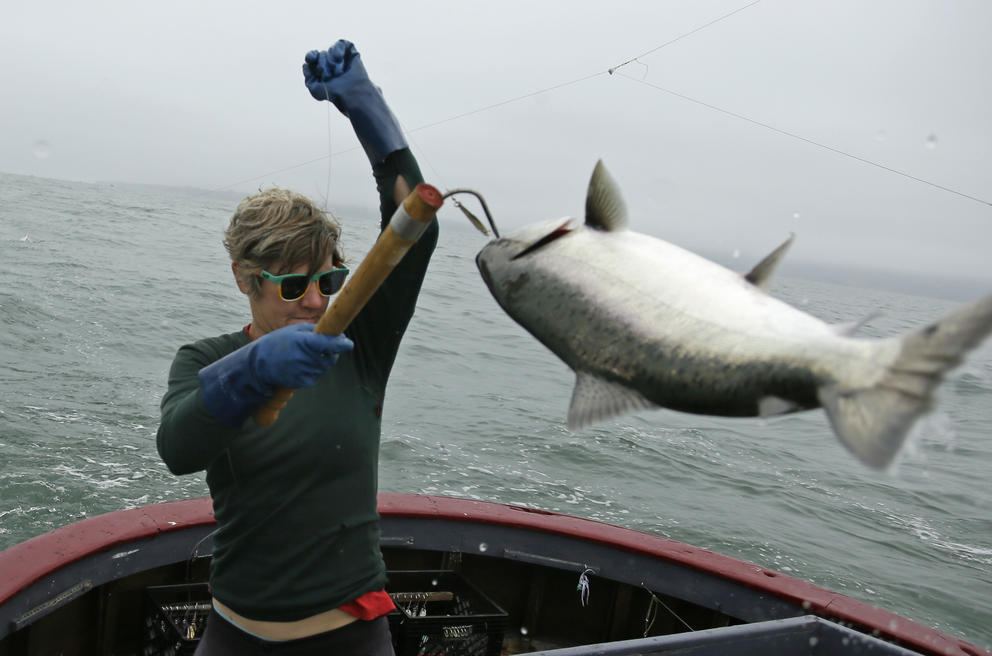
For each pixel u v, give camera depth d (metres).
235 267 1.84
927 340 0.90
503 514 4.07
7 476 7.93
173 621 3.38
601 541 3.96
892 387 0.91
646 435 12.98
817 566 8.87
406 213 1.35
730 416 1.07
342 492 1.90
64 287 19.02
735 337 1.07
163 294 20.27
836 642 2.54
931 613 8.20
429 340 19.17
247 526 1.87
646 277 1.18
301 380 1.47
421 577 4.05
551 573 4.38
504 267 1.30
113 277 21.89
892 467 0.87
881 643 2.49
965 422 18.97
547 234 1.29
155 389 11.59
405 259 1.97
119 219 44.38
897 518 10.86
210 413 1.55
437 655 3.63
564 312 1.22
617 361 1.16
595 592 4.38
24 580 2.92
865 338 0.98
